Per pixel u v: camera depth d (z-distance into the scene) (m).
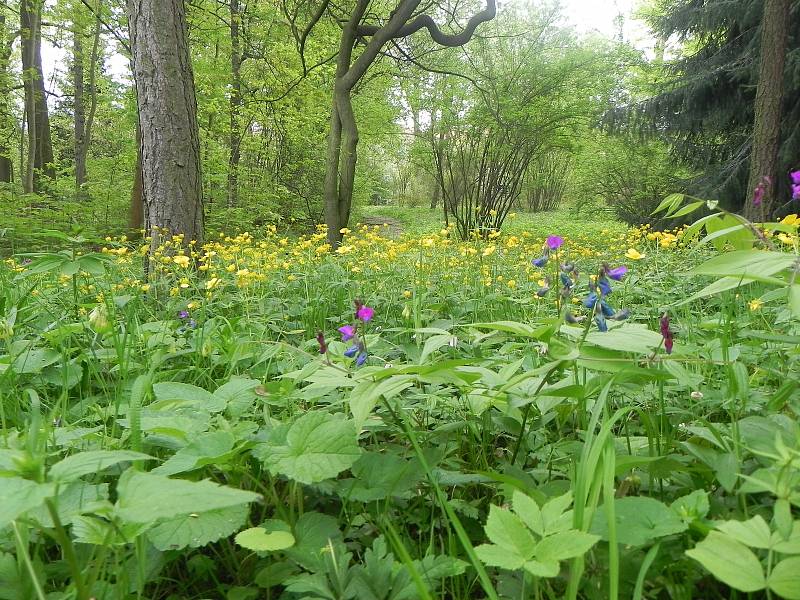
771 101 8.88
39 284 4.48
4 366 2.44
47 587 1.32
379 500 1.64
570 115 15.10
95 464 0.97
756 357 2.41
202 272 5.49
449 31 16.03
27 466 0.93
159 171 5.77
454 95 15.20
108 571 1.31
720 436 1.51
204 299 3.90
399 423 1.87
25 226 9.87
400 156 22.73
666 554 1.20
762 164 8.95
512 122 15.16
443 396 2.20
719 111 12.50
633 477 1.54
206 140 16.58
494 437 2.12
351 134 12.10
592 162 20.50
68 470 0.95
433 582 1.22
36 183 18.62
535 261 2.04
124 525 1.13
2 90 18.14
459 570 1.24
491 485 1.69
